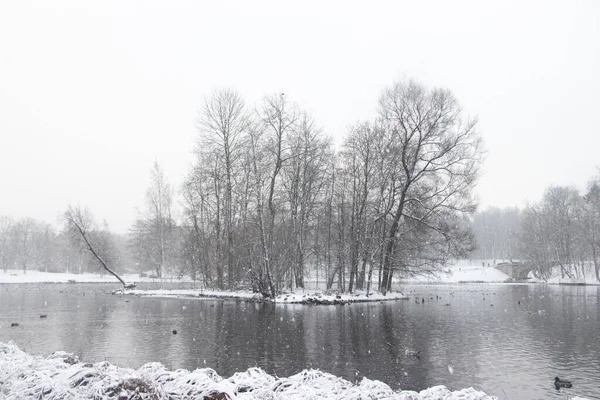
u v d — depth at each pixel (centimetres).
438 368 1648
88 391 873
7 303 4156
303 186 4844
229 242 5169
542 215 10588
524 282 10175
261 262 4438
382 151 4784
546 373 1577
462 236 4641
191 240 6197
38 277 9556
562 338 2281
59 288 6681
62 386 891
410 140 4762
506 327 2648
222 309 3609
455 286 8319
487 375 1553
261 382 1088
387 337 2294
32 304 4056
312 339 2230
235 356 1825
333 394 1025
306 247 5231
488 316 3200
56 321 2872
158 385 910
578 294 5784
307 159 4956
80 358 1761
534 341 2191
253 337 2272
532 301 4594
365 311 3506
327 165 5003
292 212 4806
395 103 4653
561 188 10431
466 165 4572
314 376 1202
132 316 3134
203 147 5284
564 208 10106
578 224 9788
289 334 2373
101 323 2773
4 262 11550
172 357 1803
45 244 13088
